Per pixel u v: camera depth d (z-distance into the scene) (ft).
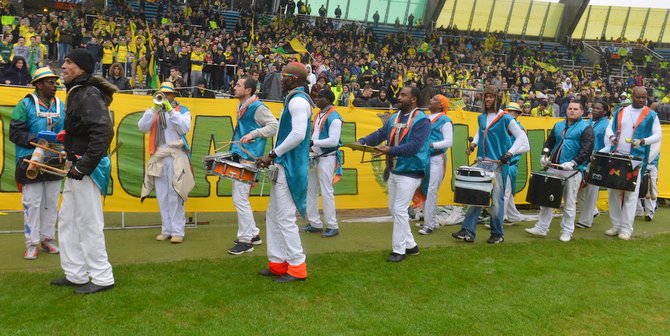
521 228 26.04
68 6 83.51
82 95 14.26
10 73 39.75
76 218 14.97
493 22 121.29
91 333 12.56
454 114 29.96
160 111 20.66
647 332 14.34
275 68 56.18
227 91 51.78
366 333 13.25
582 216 26.71
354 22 102.32
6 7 73.15
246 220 19.60
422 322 14.03
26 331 12.49
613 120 25.44
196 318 13.67
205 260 18.40
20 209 22.86
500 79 80.64
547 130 31.53
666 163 34.47
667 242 23.97
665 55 122.42
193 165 24.70
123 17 73.82
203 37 69.46
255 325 13.42
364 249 20.92
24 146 17.72
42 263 17.76
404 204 19.24
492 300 15.85
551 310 15.31
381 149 18.20
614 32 125.49
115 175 23.47
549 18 122.62
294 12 103.96
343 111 27.86
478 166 22.68
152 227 23.30
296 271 16.62
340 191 27.78
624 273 18.93
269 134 18.84
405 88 19.20
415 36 112.06
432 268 18.54
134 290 15.28
